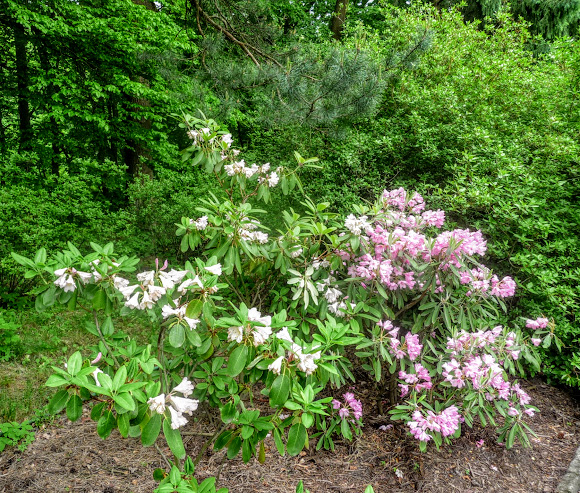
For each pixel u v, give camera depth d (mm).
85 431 2918
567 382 3609
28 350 3773
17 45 7363
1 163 5617
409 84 5773
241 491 2428
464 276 2898
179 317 1796
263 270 3193
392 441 2928
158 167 8500
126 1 7102
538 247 3854
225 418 1840
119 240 5262
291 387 1715
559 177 4379
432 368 3008
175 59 6188
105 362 2061
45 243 4277
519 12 10328
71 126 7883
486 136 4609
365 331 3355
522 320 3729
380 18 11617
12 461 2602
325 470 2660
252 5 6145
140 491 2385
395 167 5363
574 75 5180
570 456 2922
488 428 3160
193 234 2947
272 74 5113
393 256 2877
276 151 6047
